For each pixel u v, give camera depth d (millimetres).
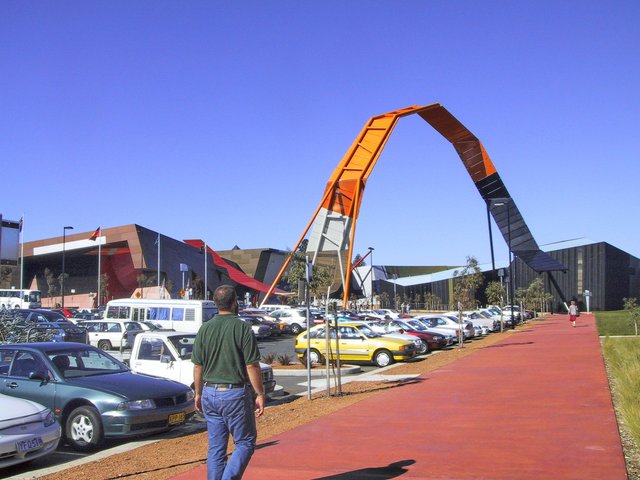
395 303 95500
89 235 85188
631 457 7664
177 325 33562
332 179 55812
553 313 89750
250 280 95375
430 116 66500
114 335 30375
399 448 8375
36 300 59281
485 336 39812
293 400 14938
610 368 17656
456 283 65188
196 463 8242
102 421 10102
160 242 81312
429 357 25078
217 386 5781
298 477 7008
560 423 9750
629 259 90750
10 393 10828
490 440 8703
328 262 54688
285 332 46562
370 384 16719
